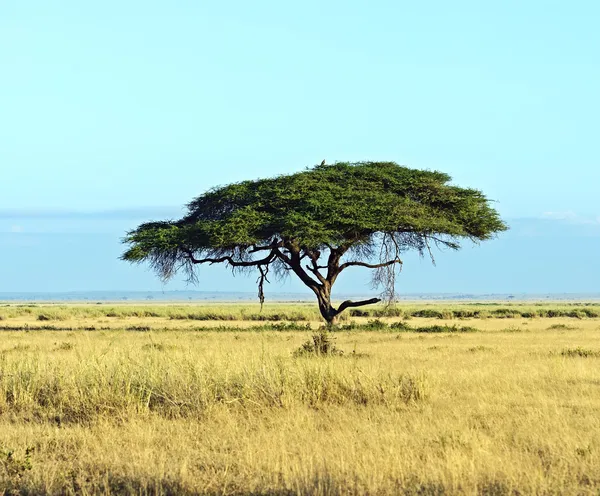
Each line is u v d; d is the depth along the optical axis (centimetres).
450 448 2433
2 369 3709
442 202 10550
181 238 10262
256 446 2525
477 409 3244
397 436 2659
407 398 3450
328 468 2239
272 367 3578
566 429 2752
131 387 3375
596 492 2034
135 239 10700
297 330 10156
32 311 19962
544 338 8369
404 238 10300
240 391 3366
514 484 2092
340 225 9775
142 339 7894
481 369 4653
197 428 2866
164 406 3225
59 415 3153
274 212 10250
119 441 2659
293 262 10519
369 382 3522
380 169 10838
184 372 3506
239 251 10562
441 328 10181
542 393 3700
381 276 10269
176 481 2141
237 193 10544
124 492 2077
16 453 2433
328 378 3522
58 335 8850
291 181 10344
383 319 16188
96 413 3120
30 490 2094
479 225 10575
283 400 3275
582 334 9225
